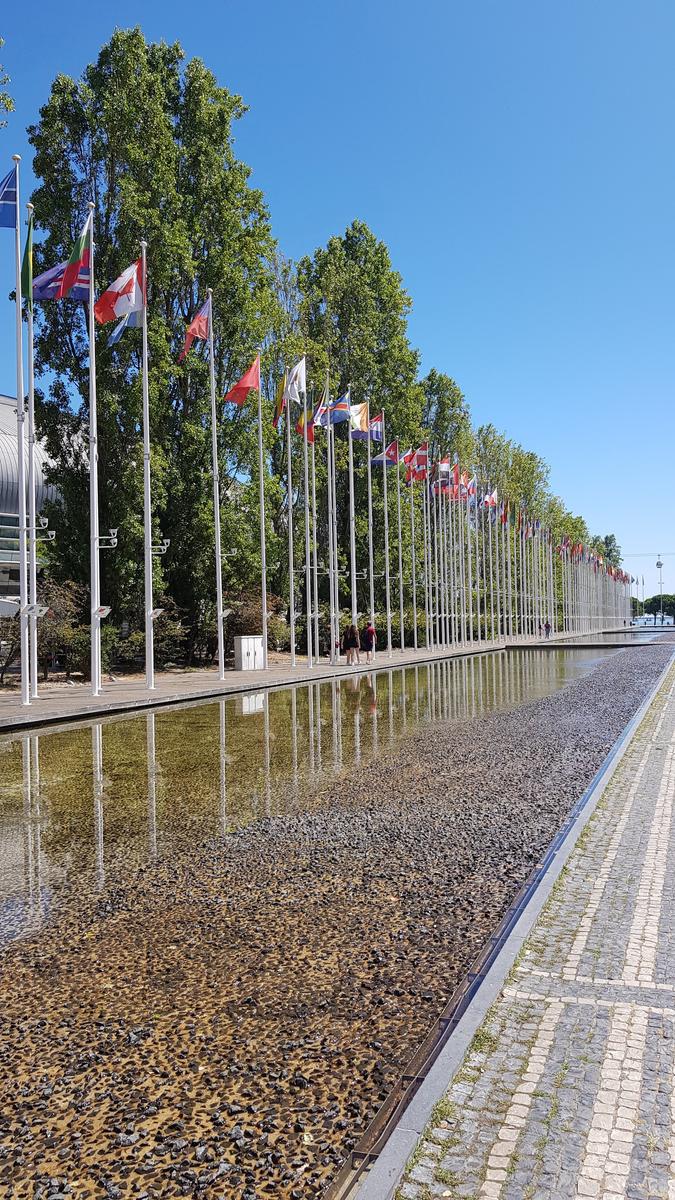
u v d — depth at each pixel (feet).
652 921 17.83
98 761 42.83
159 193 116.57
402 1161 9.84
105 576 115.24
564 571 282.36
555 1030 13.08
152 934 18.57
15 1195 10.11
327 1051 13.16
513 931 17.13
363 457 179.93
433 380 235.61
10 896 21.61
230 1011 14.67
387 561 139.13
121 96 113.91
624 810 28.25
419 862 23.29
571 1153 10.06
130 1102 11.97
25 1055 13.41
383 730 52.03
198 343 129.08
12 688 89.35
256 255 135.95
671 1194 9.33
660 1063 12.05
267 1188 10.04
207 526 122.52
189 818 29.76
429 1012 14.33
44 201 116.16
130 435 115.14
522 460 306.35
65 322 115.34
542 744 43.75
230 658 143.23
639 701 65.41
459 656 152.05
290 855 24.48
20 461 68.90
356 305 181.68
